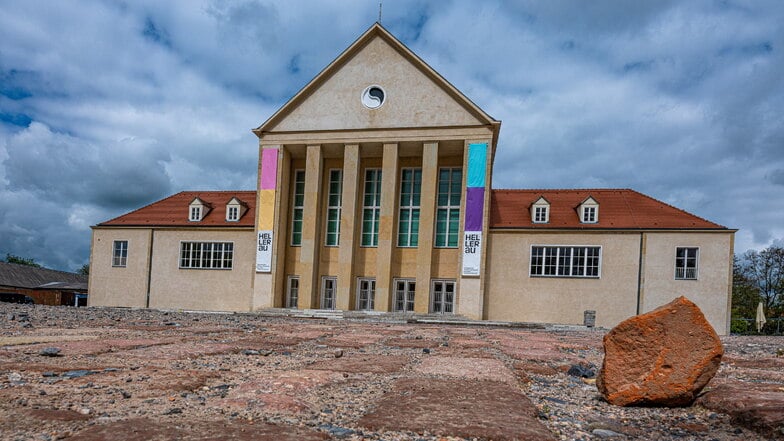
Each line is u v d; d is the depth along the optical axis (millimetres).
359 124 32688
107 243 37625
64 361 6156
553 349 10344
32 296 63344
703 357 4730
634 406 4805
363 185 34406
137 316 19250
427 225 31312
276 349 8422
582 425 4059
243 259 35438
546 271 31906
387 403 4277
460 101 31500
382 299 31422
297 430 3355
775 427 3748
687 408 4754
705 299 29875
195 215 37500
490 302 32125
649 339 4887
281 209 33656
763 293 53469
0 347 7262
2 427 3256
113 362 6203
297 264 34312
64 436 3092
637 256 30891
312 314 28922
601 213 32969
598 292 31094
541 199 33156
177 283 36250
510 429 3566
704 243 30156
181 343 8438
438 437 3389
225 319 20062
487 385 5223
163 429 3260
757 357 10047
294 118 33625
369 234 33938
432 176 31484
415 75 32438
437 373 6016
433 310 32312
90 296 37344
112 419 3496
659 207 32969
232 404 4023
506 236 32469
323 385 5031
